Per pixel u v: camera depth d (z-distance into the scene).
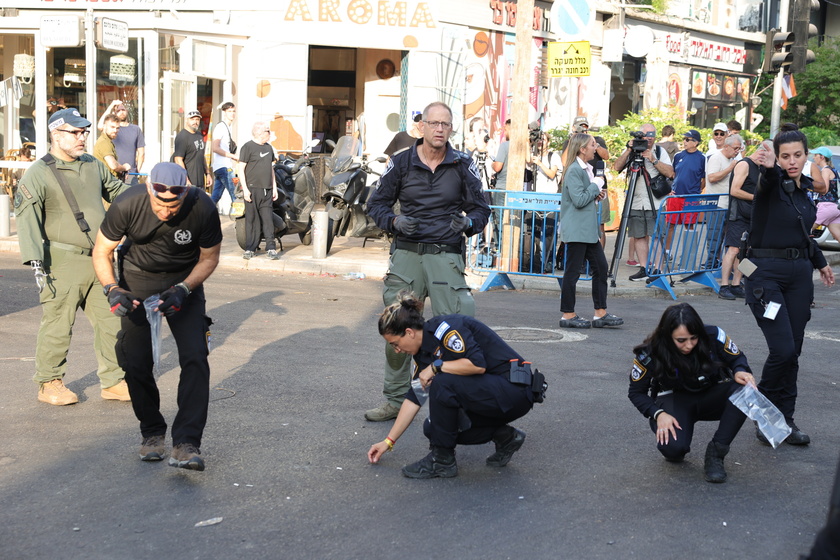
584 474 5.20
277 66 18.34
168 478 4.98
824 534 2.21
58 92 16.95
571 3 12.70
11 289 10.32
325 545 4.18
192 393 4.99
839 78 27.80
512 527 4.42
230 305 9.90
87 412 6.14
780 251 5.82
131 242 5.06
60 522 4.38
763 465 5.42
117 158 12.69
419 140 5.96
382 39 18.69
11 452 5.33
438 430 5.05
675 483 5.08
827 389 7.22
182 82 17.23
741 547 4.25
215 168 15.89
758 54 29.27
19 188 6.06
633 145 11.41
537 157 13.16
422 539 4.26
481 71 20.14
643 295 11.82
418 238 5.93
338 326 9.02
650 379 5.29
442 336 5.00
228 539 4.23
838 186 14.34
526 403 5.08
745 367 5.15
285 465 5.23
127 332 5.04
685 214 11.70
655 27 25.09
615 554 4.14
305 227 13.98
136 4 18.30
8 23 16.64
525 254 11.87
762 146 5.79
